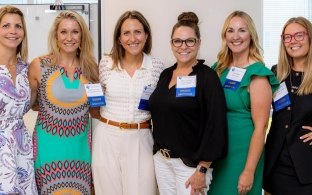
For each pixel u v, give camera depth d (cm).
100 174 235
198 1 348
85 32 247
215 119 203
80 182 244
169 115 212
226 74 231
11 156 218
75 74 246
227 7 347
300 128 218
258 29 349
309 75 218
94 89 239
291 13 409
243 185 210
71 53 246
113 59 241
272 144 227
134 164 231
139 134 234
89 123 254
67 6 376
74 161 242
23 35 235
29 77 241
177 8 349
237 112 220
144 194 234
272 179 229
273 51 408
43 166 237
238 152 218
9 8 228
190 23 218
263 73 212
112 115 235
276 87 223
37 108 255
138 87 234
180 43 214
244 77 216
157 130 220
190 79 211
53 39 244
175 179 217
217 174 226
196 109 208
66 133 241
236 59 230
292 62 234
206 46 350
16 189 218
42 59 243
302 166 214
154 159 229
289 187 219
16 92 226
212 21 348
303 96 219
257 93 211
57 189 239
